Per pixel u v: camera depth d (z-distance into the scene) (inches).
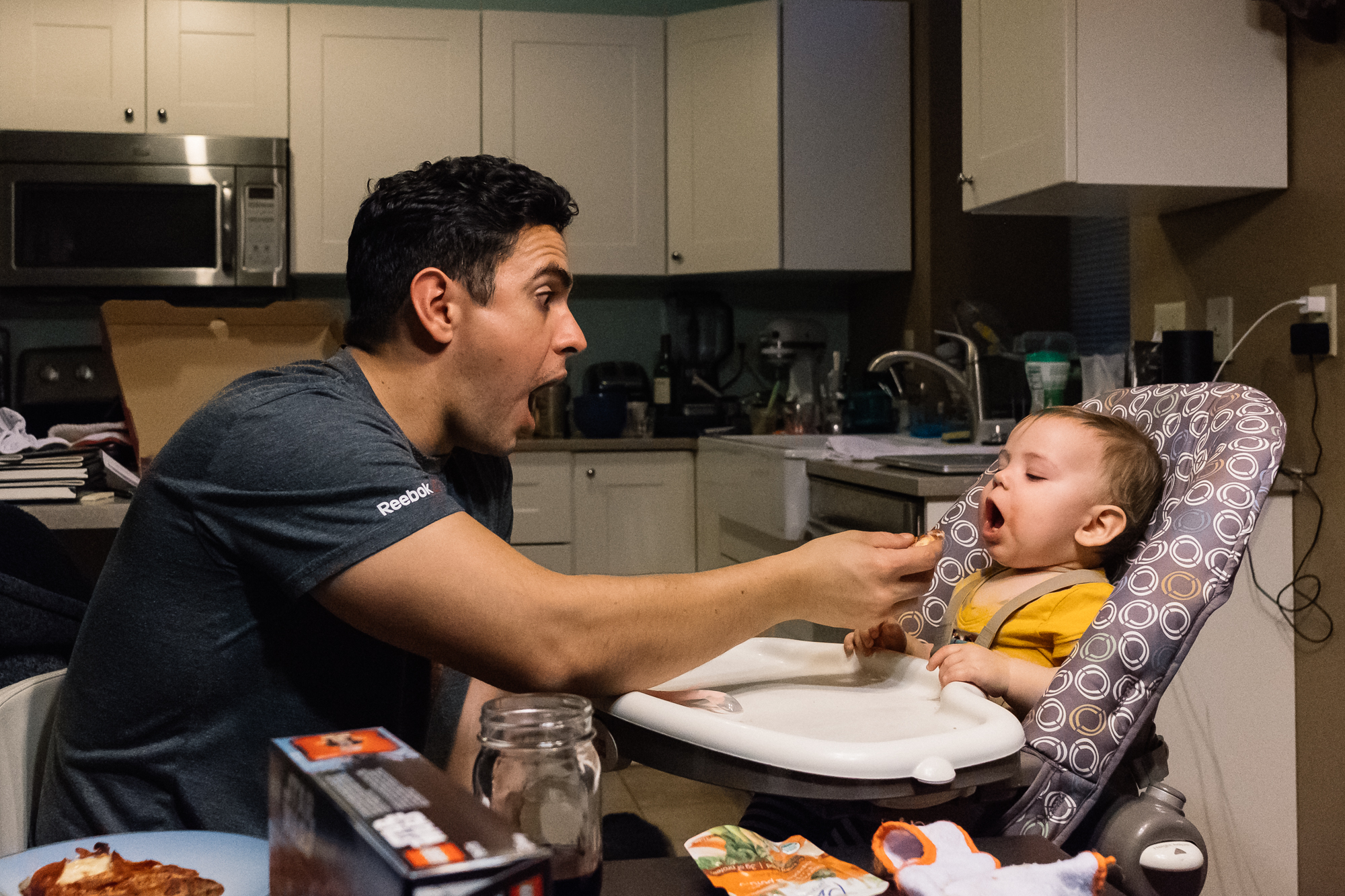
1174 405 46.5
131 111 126.2
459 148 132.4
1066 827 33.0
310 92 129.6
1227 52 72.6
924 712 33.0
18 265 122.6
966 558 49.7
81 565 71.1
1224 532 37.7
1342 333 68.7
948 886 19.3
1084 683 35.0
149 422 73.4
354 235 33.9
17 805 32.9
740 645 40.8
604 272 136.0
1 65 124.0
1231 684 73.1
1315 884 73.0
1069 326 118.4
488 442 34.7
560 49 134.0
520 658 27.6
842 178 132.3
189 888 20.9
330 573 27.8
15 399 127.8
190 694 31.6
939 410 120.3
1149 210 84.9
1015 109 77.9
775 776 26.0
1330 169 69.5
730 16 132.0
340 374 33.1
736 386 152.4
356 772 16.7
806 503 96.9
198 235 126.0
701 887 21.0
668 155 136.7
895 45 132.9
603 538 130.3
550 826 19.8
